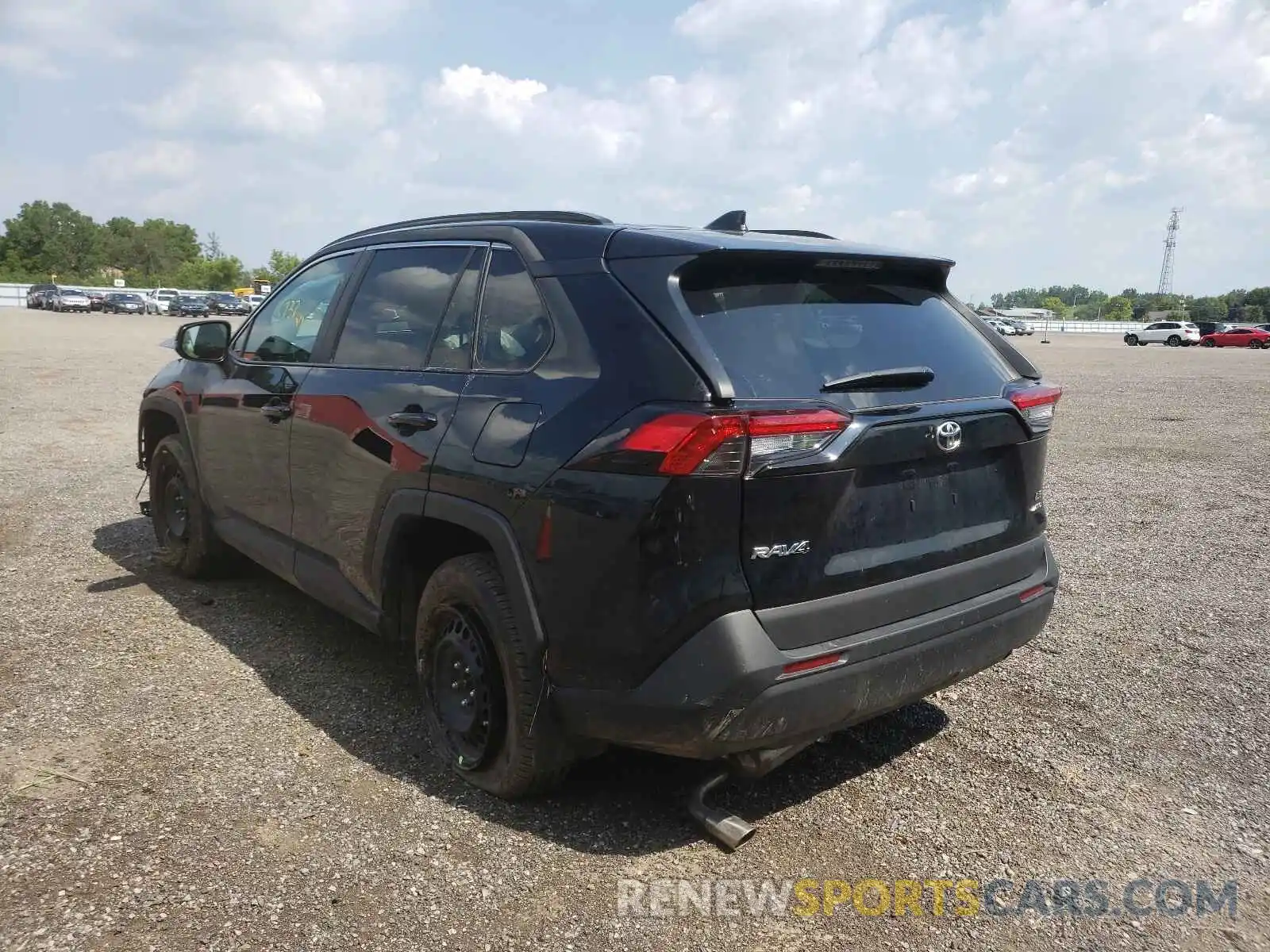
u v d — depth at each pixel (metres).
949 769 3.53
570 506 2.79
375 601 3.74
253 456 4.57
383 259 4.11
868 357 3.00
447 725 3.40
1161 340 56.19
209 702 3.92
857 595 2.81
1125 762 3.61
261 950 2.44
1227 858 2.99
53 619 4.86
